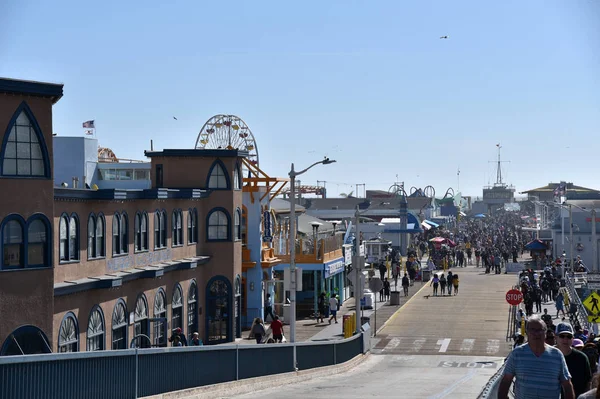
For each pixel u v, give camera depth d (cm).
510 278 9044
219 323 4747
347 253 7375
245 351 2891
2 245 2797
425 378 3572
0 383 1656
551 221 13300
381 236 11806
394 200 19038
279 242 6303
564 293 6544
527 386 1146
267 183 5562
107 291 3475
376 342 5112
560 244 10581
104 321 3447
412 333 5416
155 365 2259
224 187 4781
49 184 2958
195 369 2516
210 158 4762
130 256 3791
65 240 3212
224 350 2719
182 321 4356
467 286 8269
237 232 4856
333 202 17550
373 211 15075
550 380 1138
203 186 4747
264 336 4612
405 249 12006
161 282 4069
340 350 4072
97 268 3459
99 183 6303
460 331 5466
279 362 3225
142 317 3841
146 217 3978
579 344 1827
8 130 2833
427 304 6875
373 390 2927
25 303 2858
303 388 3017
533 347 1153
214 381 2652
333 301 5816
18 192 2855
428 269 9325
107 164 6353
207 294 4712
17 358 1692
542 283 7212
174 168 4762
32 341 2881
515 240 13538
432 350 4825
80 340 3244
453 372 3953
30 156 2916
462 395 2730
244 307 5528
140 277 3778
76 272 3278
